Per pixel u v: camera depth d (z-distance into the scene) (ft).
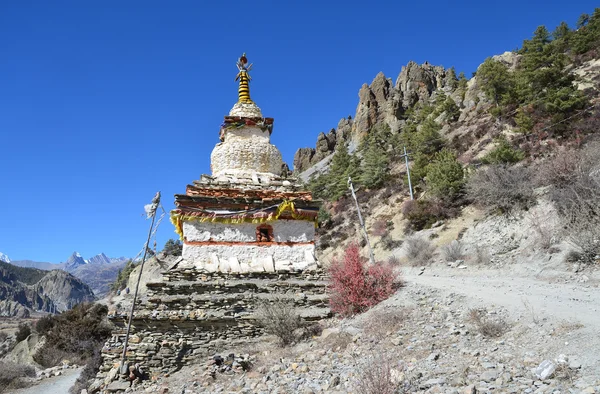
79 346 98.68
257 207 61.05
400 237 130.62
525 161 117.80
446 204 123.85
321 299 53.47
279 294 53.52
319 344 42.47
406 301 48.39
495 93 189.06
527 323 33.30
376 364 29.12
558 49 217.56
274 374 36.04
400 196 166.61
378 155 207.82
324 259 151.64
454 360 29.19
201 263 57.06
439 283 60.75
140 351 46.32
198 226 59.21
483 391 23.00
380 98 425.69
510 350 28.91
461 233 104.99
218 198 59.82
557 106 130.21
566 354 25.72
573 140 114.62
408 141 225.76
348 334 42.04
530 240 79.20
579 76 164.76
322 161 422.00
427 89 402.93
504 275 67.92
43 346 101.14
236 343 47.78
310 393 29.07
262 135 73.15
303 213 61.93
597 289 46.70
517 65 234.58
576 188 75.77
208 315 48.47
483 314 38.22
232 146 70.44
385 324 41.70
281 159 74.69
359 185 207.62
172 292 51.67
